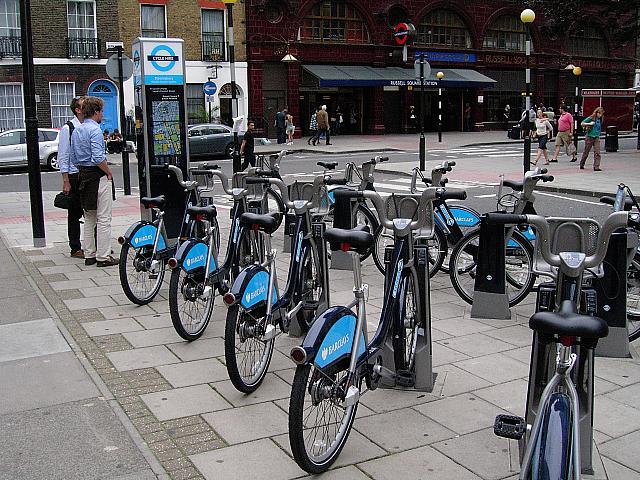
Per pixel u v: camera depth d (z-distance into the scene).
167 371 5.41
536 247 3.96
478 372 5.35
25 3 9.59
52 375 5.34
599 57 50.06
